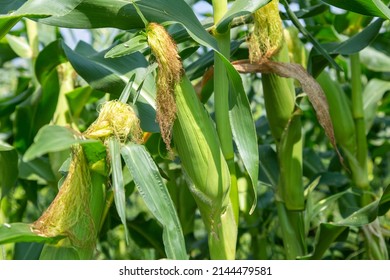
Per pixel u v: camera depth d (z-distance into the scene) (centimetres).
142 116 137
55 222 113
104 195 116
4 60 209
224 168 121
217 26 123
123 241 253
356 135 179
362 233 172
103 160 113
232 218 125
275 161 173
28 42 203
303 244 158
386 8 122
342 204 191
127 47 114
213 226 124
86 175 113
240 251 253
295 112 145
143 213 199
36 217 223
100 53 151
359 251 194
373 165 257
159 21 121
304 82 132
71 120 181
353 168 177
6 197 195
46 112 183
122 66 143
